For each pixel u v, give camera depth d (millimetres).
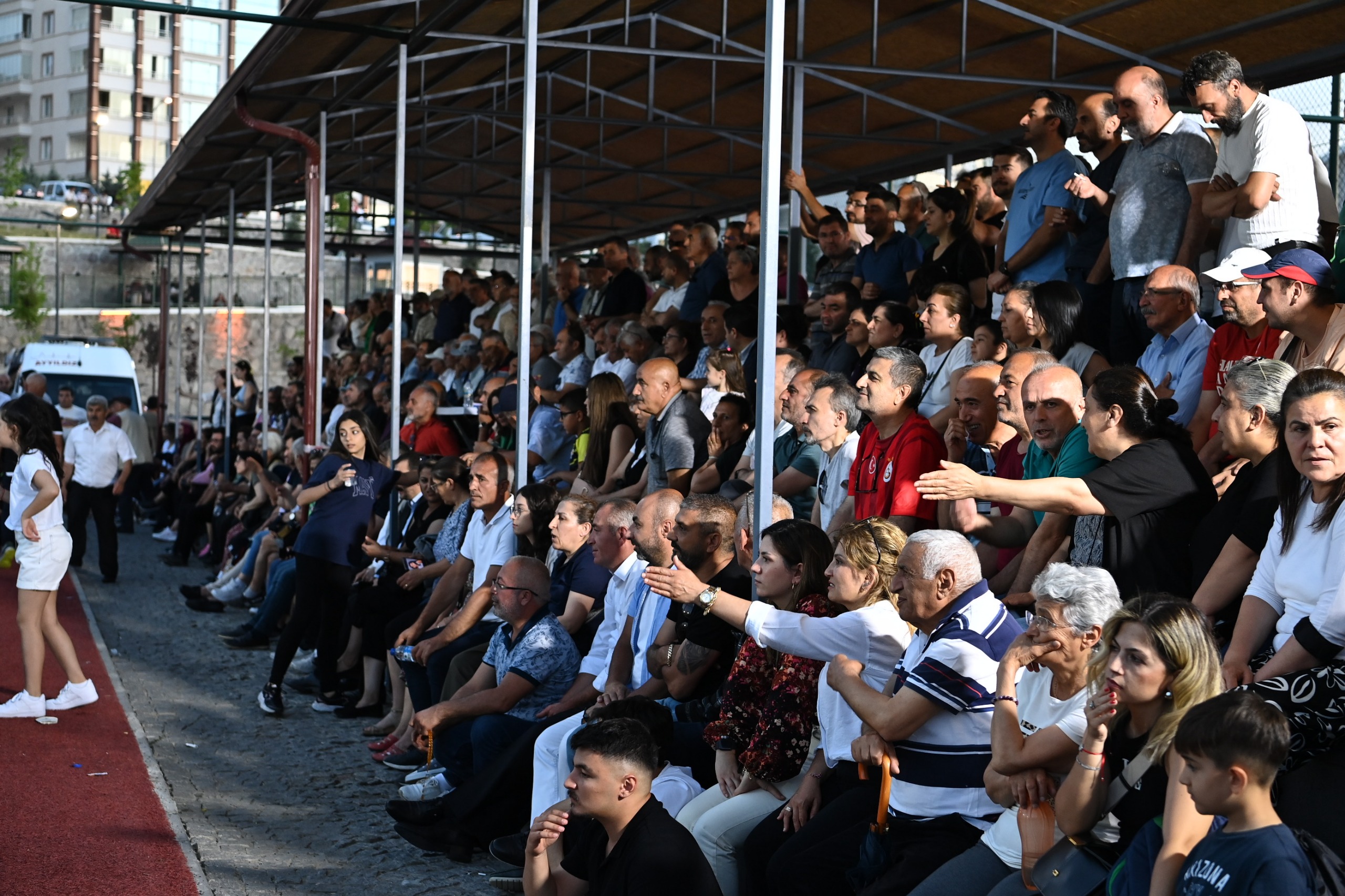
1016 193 7082
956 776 3758
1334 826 3094
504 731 5781
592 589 6188
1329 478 3314
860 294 7984
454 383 13289
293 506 11953
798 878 3975
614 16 11289
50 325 38250
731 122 14047
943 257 8109
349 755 7492
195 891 5168
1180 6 8695
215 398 21156
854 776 4129
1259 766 2602
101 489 13820
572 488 8500
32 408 8008
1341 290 4336
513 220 20969
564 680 5914
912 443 5160
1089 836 3168
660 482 7363
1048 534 4559
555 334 13844
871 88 11758
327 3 9289
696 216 18625
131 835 5848
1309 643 3217
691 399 7344
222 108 13586
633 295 12367
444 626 7215
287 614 10453
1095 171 6645
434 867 5602
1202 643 3012
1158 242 5973
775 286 4602
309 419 13094
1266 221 5559
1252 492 3768
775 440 6738
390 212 21953
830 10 10328
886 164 13750
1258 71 9180
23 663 8805
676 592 4320
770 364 4586
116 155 89125
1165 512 4059
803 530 4477
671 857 3758
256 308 35188
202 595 12328
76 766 6953
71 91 89688
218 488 15250
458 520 8031
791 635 4195
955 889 3521
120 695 8703
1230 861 2623
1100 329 6445
